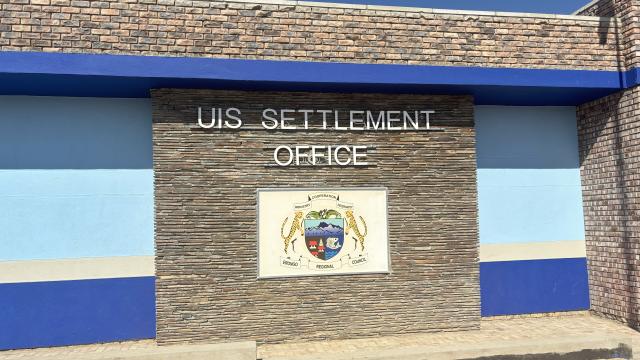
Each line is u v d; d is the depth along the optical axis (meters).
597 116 11.70
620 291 11.09
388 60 10.09
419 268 10.50
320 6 9.96
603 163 11.53
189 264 9.69
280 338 9.89
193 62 9.32
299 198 10.18
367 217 10.41
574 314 11.96
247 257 9.89
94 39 9.08
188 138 9.84
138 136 10.44
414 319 10.40
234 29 9.59
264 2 9.75
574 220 12.16
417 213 10.59
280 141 10.20
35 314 9.78
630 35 10.74
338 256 10.23
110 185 10.27
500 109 12.04
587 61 10.82
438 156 10.77
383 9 10.17
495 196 11.83
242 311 9.80
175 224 9.70
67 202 10.09
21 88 9.65
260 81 9.58
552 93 11.10
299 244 10.10
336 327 10.11
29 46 8.87
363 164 10.46
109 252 10.16
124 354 8.03
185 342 9.57
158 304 9.55
